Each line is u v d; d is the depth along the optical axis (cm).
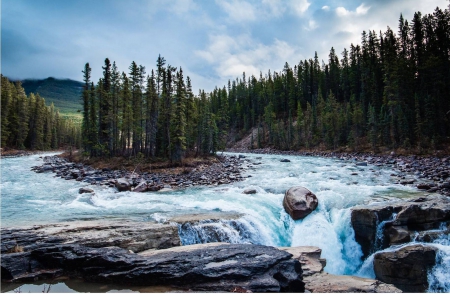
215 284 888
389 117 6588
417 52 8112
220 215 1814
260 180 3256
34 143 9531
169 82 5338
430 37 8200
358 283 1052
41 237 1189
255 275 924
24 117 9025
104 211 1919
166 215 1795
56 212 1864
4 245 1092
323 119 8962
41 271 993
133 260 994
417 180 2925
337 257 1716
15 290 892
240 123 14125
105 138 5806
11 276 948
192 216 1772
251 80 16438
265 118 11719
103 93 5669
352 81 10519
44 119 10800
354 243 1736
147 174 3909
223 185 3091
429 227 1627
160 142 5547
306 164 4909
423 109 6125
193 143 7062
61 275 995
